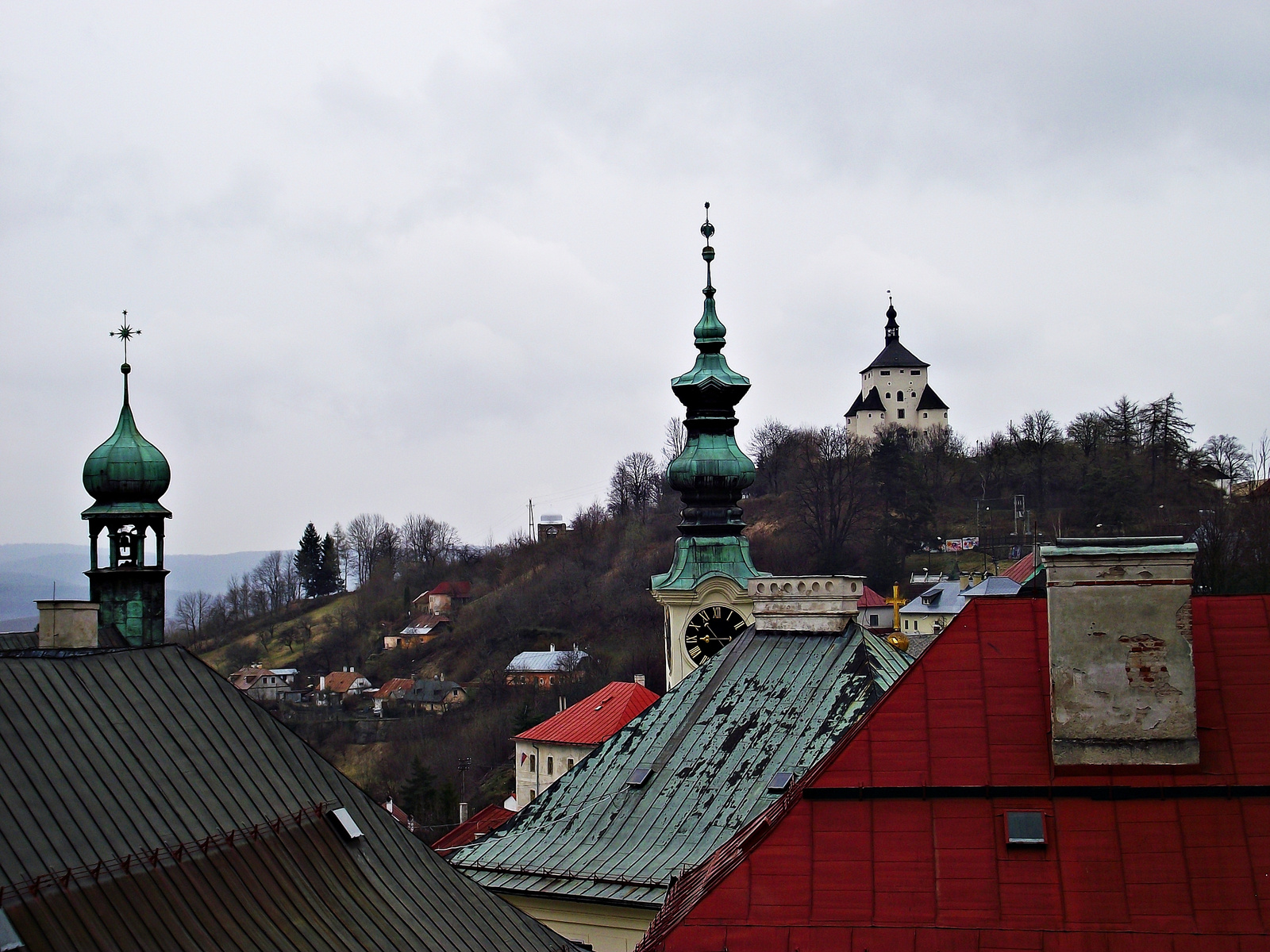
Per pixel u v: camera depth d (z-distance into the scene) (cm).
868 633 6000
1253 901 3098
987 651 3606
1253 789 3238
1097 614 3341
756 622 6059
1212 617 3525
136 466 8225
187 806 3581
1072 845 3241
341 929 3612
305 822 3909
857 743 3497
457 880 4250
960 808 3350
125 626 8219
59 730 3459
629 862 5172
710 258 8200
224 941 3262
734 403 8031
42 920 2895
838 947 3186
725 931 3256
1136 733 3309
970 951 3127
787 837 3388
